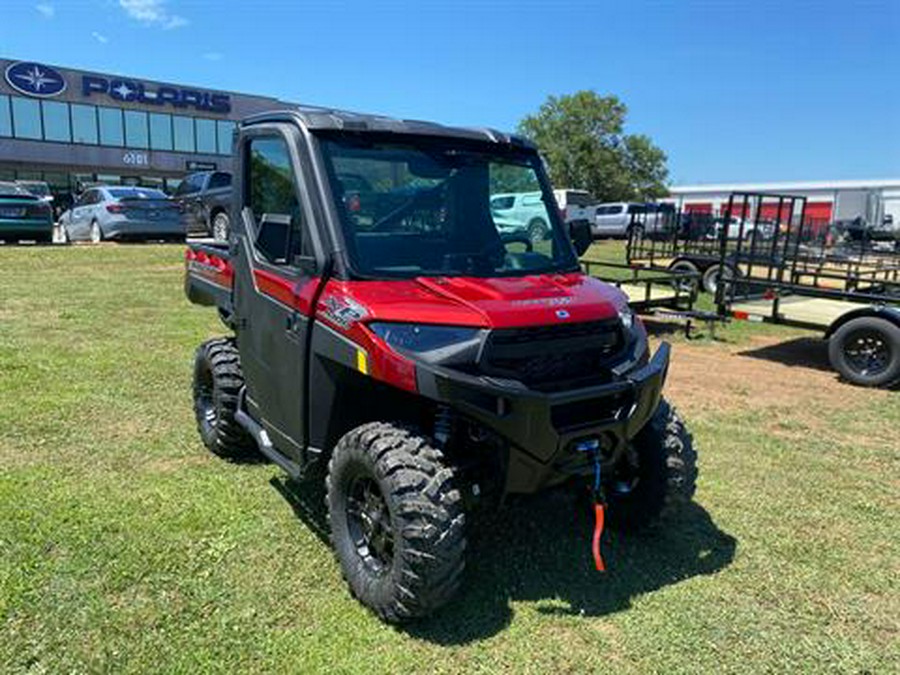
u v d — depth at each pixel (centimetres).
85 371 700
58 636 302
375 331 309
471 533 403
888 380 766
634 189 5959
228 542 383
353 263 338
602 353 337
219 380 472
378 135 368
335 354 329
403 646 306
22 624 309
